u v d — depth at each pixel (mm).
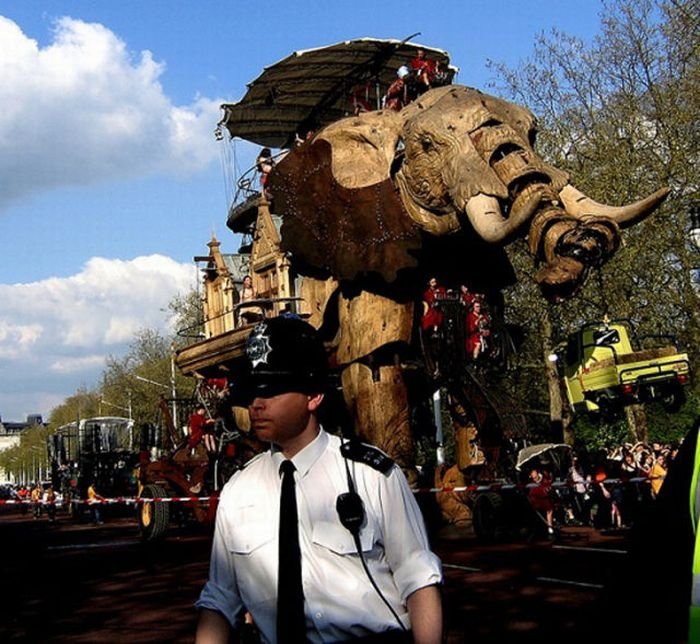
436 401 24594
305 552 3359
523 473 18922
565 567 12305
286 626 3307
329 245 13250
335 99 19891
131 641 9406
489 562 13055
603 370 18953
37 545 21906
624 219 11258
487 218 11570
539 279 10852
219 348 17609
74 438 55750
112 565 15695
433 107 12617
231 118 20672
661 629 3041
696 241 25094
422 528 3471
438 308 13164
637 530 3174
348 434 14688
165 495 19516
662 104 25047
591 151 26234
